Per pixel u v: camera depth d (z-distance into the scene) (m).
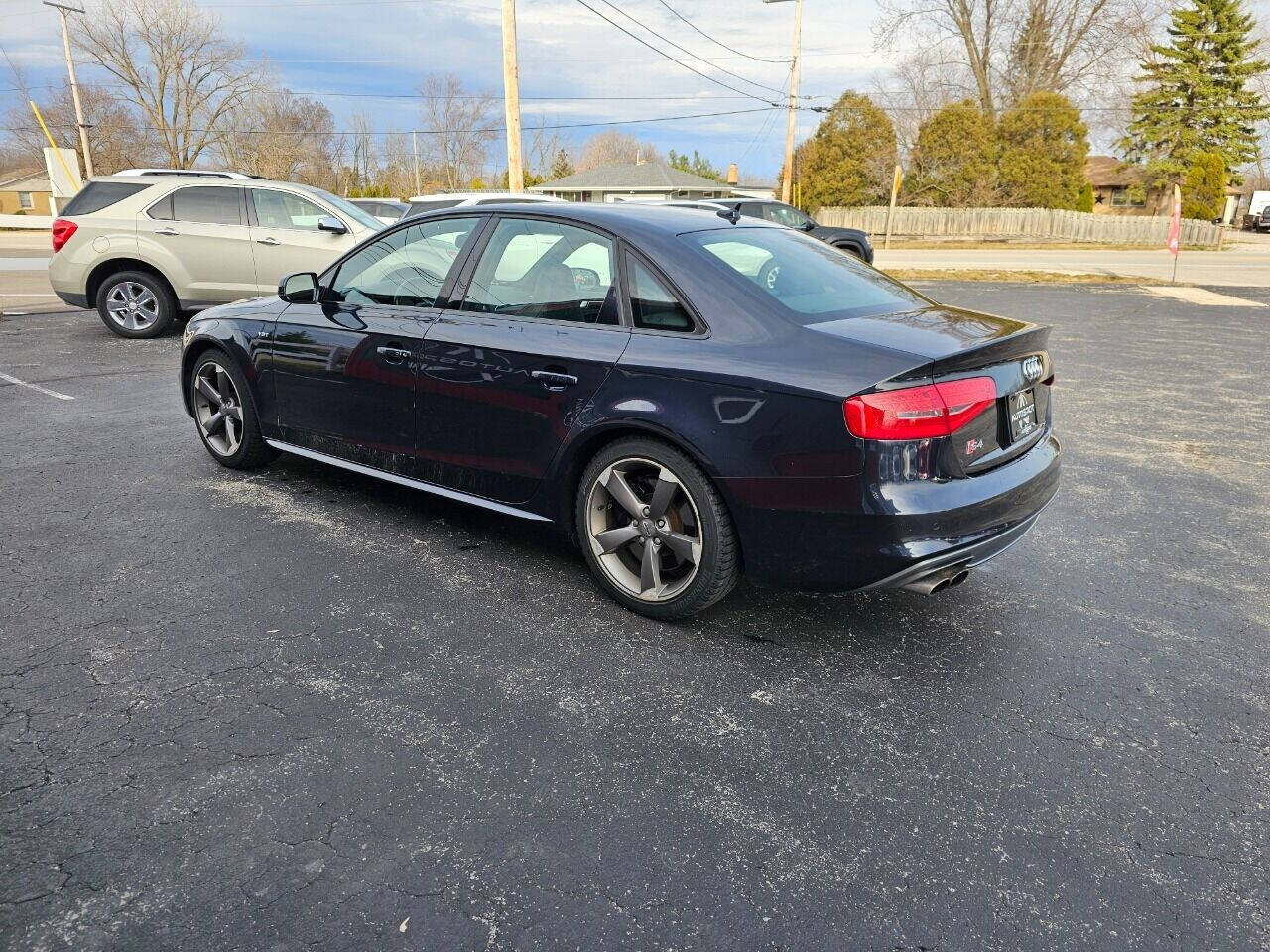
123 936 1.80
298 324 4.23
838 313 3.09
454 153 72.12
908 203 41.97
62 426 5.77
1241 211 59.25
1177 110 44.56
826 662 3.01
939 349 2.77
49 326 10.15
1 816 2.13
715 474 2.91
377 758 2.42
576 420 3.23
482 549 3.90
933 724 2.66
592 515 3.32
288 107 62.47
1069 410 7.01
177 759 2.38
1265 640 3.24
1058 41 42.84
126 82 55.47
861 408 2.66
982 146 39.66
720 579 3.05
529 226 3.55
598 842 2.12
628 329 3.17
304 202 9.29
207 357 4.79
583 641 3.11
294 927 1.84
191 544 3.85
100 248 8.99
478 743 2.50
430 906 1.91
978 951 1.83
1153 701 2.81
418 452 3.84
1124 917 1.93
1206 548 4.12
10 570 3.53
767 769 2.42
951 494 2.76
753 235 3.56
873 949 1.83
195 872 1.98
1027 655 3.09
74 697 2.65
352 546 3.89
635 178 47.25
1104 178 60.62
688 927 1.87
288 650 2.98
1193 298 15.84
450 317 3.66
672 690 2.81
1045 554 4.03
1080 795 2.34
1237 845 2.17
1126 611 3.46
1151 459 5.63
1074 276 21.03
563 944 1.82
